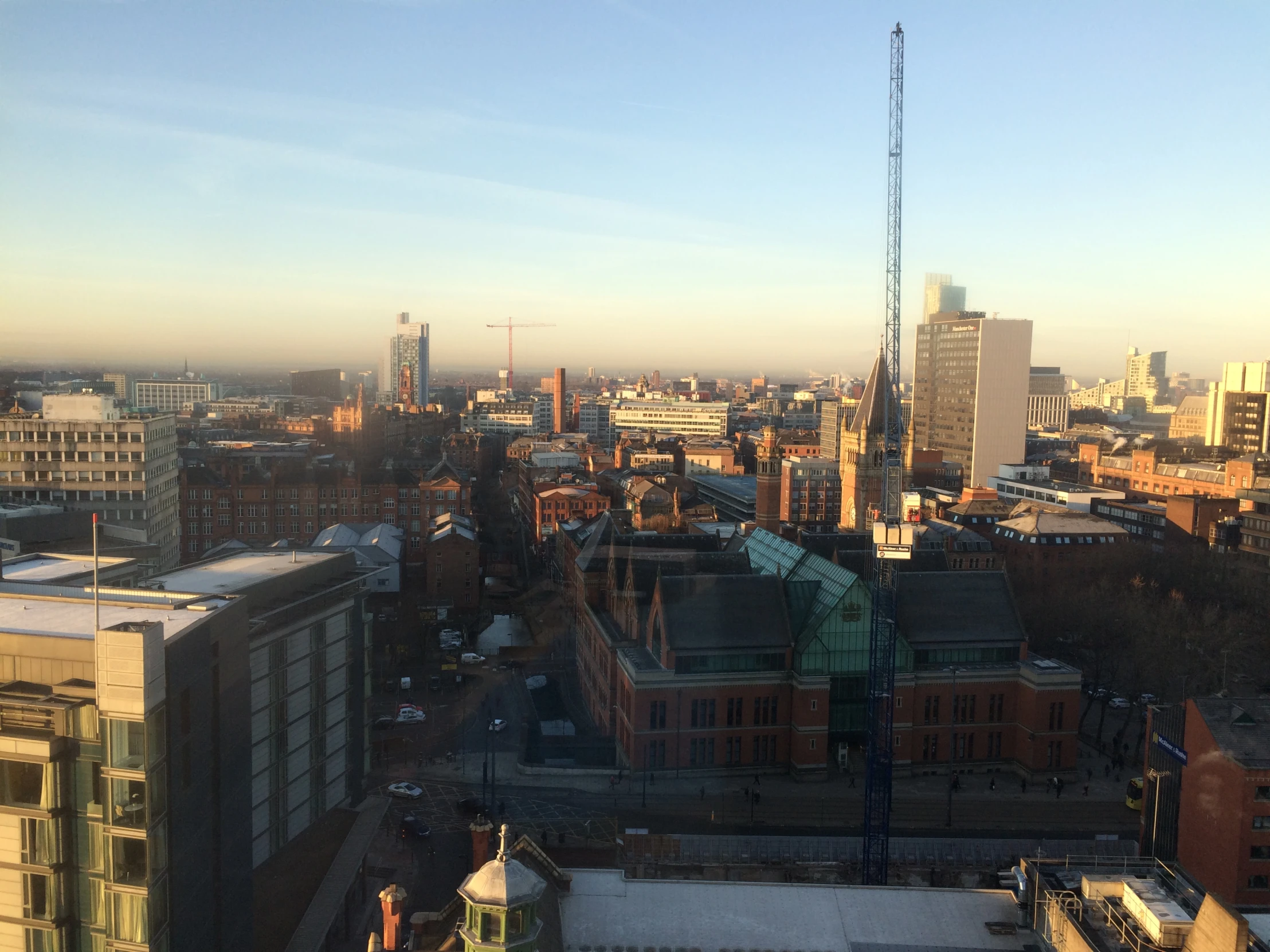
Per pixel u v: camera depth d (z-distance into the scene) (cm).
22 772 5612
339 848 8700
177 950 5788
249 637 7206
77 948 5650
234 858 6700
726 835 10362
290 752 8294
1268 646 15562
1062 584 18325
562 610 18512
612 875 6888
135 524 17438
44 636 5688
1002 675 12612
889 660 11712
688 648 11975
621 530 16150
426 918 5762
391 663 16150
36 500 17200
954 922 6531
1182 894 6241
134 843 5525
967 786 12181
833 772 12406
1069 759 12288
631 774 11881
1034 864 6712
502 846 5128
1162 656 14738
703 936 6262
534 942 5088
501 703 14475
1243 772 8562
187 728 5944
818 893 6788
